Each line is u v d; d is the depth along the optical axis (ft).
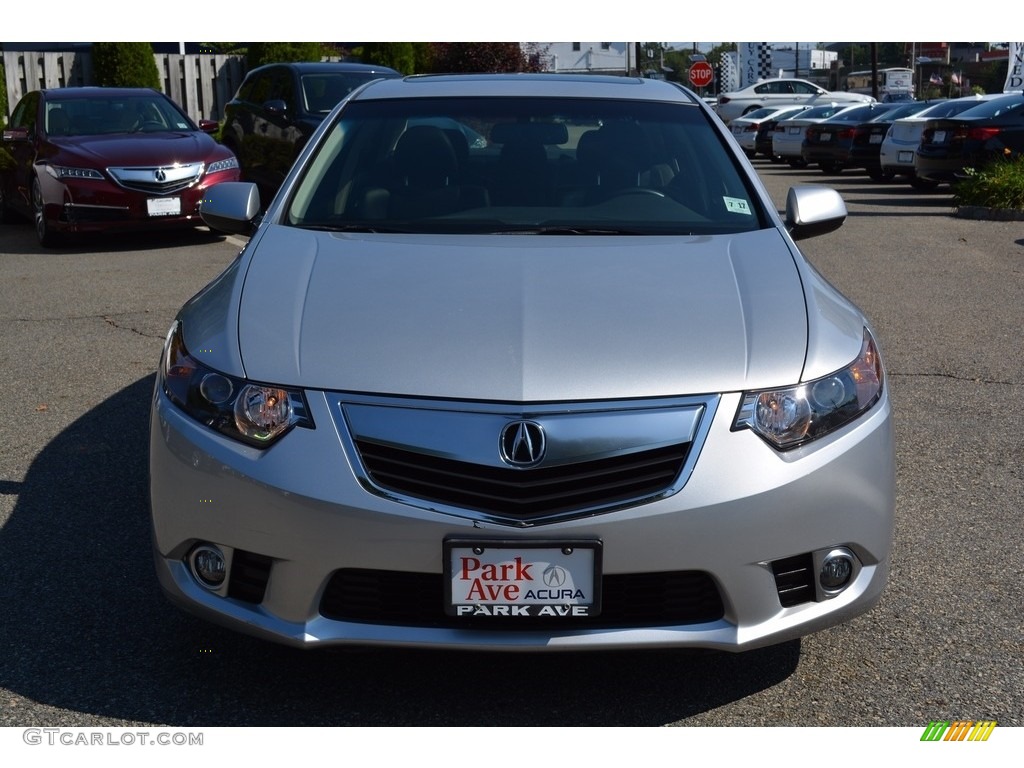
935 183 51.67
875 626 10.96
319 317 9.66
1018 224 41.50
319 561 8.64
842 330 9.87
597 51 168.96
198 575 9.30
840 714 9.49
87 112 38.52
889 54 287.28
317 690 9.77
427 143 13.52
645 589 8.77
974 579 11.97
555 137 13.71
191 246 36.29
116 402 18.25
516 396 8.71
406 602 8.80
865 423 9.34
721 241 11.64
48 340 22.58
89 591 11.50
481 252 11.09
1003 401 18.52
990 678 10.02
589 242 11.57
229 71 78.95
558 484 8.61
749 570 8.74
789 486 8.78
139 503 13.91
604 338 9.28
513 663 10.23
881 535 9.36
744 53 158.40
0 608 11.10
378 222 12.41
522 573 8.53
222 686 9.80
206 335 9.78
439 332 9.34
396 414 8.75
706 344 9.28
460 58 90.79
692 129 13.99
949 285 28.76
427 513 8.52
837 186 59.98
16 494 14.17
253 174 44.68
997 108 49.29
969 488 14.64
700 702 9.66
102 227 34.81
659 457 8.71
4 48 83.92
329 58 92.58
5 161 41.11
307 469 8.67
